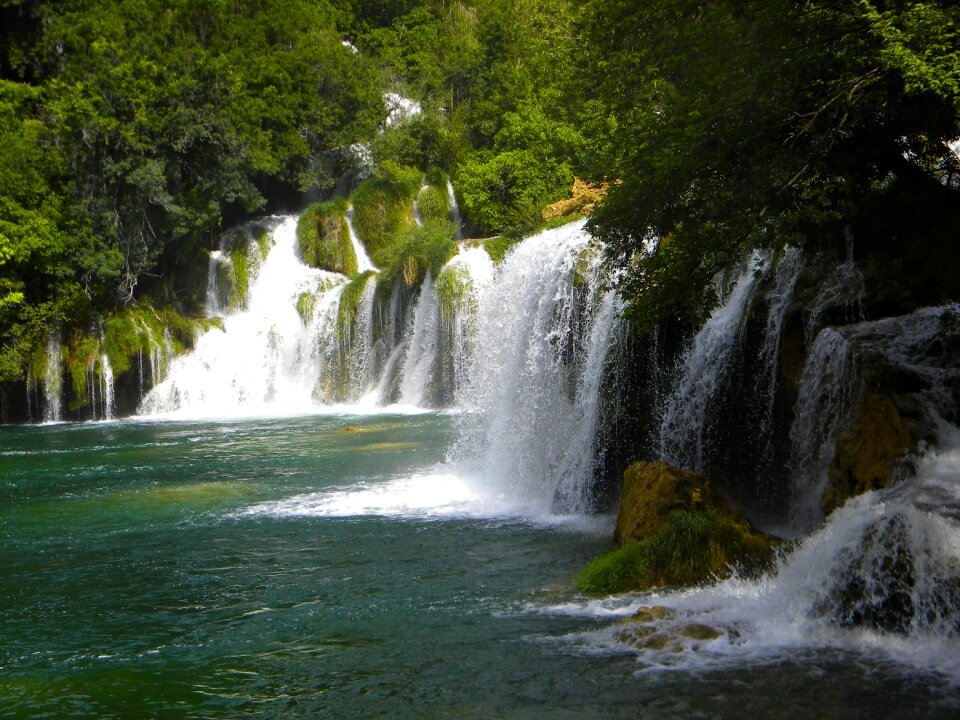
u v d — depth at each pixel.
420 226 39.44
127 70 40.19
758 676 7.49
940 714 6.69
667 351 14.91
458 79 52.25
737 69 11.76
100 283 39.75
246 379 39.97
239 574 11.86
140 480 20.31
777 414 12.90
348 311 38.31
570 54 23.19
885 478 9.59
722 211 12.36
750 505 13.37
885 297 11.98
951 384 10.43
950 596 7.85
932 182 11.80
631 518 11.72
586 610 9.63
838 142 11.28
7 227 36.59
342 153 49.81
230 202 43.91
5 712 7.56
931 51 9.38
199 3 46.50
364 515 15.53
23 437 31.39
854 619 8.31
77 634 9.57
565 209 29.98
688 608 9.14
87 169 40.50
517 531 13.99
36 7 45.00
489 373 20.83
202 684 8.05
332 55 49.06
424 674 8.05
